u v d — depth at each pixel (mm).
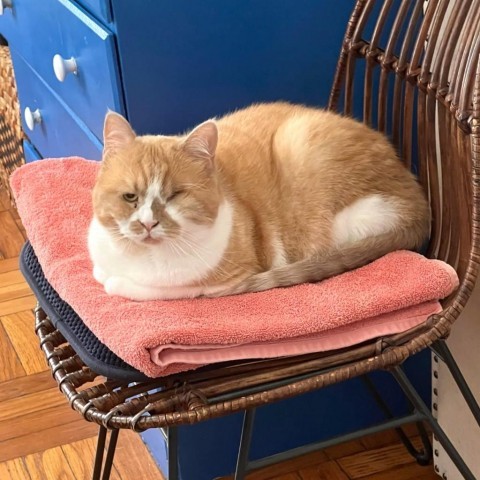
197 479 1562
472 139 1058
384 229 1232
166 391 1028
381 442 1639
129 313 1069
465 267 1146
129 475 1576
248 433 1078
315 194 1243
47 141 1928
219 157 1245
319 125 1282
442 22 1224
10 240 2350
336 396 1608
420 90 1239
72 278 1164
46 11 1617
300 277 1145
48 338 1181
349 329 1070
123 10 1310
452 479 1502
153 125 1406
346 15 1453
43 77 1791
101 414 1009
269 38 1425
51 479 1573
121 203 1104
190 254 1123
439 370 1479
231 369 1044
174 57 1371
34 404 1763
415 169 1481
